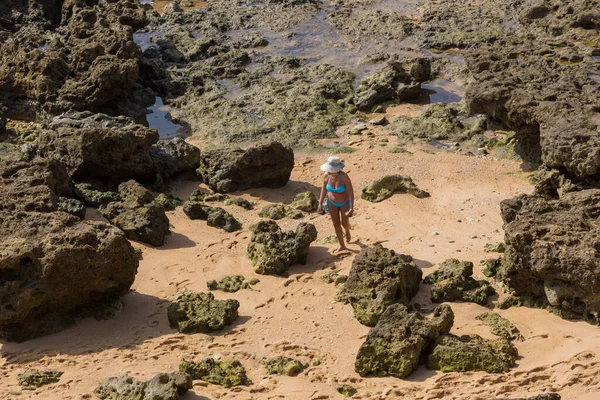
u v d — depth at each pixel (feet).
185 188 64.69
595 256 43.24
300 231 51.80
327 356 42.22
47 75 77.56
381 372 40.14
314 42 95.09
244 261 52.65
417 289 47.93
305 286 49.24
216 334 44.73
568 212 47.85
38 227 46.83
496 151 68.49
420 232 55.11
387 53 90.43
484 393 37.70
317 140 72.84
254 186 63.57
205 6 108.88
